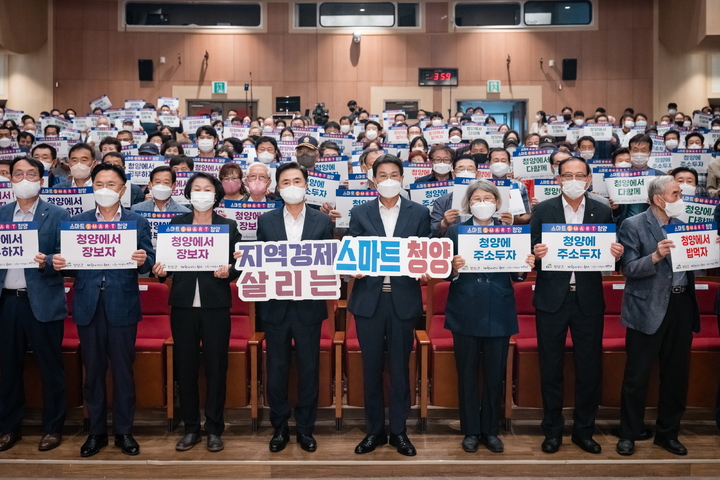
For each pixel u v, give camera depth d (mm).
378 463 3994
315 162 6352
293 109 16594
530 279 4984
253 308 4777
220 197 4254
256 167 5312
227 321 4188
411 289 4098
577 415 4207
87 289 4055
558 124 12523
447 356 4520
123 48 17297
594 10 17250
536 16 17375
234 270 4133
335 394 4566
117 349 4082
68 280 5020
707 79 17156
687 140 8719
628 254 4090
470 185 4137
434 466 3998
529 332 4805
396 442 4137
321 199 5500
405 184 6668
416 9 17438
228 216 5121
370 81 17484
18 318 4098
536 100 17328
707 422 4652
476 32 17375
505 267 3996
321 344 4586
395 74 17484
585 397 4160
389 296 4090
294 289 4086
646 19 17188
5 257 3900
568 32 17281
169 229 4023
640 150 6168
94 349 4062
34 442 4285
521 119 17562
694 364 4578
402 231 4113
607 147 10336
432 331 4844
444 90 17469
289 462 3994
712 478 3957
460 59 17422
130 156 6633
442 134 10039
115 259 3963
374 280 4082
